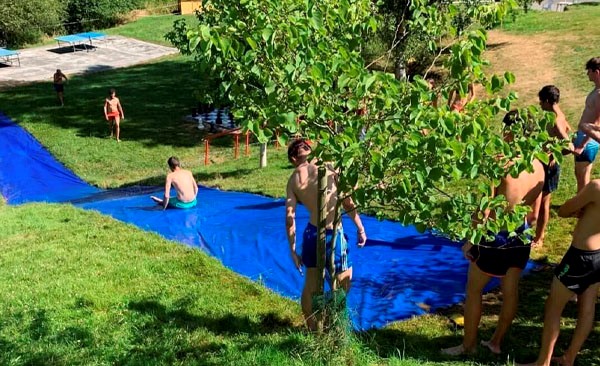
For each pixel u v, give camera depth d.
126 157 18.78
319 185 4.84
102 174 17.33
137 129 21.84
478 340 5.33
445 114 3.47
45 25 44.31
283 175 13.76
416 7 4.50
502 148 3.64
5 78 32.66
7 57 38.50
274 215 10.02
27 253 8.45
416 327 5.82
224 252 8.49
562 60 21.50
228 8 3.89
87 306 6.43
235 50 3.59
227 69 4.06
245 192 12.05
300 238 8.76
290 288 7.14
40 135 21.19
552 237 7.69
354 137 3.58
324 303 4.96
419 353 5.13
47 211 11.36
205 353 5.21
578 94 17.47
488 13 4.38
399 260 7.56
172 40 12.11
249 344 5.30
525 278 6.64
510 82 3.62
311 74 3.54
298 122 3.74
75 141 20.39
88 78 32.06
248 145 19.08
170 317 6.11
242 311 6.29
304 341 5.07
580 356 4.91
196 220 10.12
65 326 5.88
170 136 20.94
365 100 3.75
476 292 4.98
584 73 19.47
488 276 4.89
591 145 6.91
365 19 4.39
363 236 5.41
